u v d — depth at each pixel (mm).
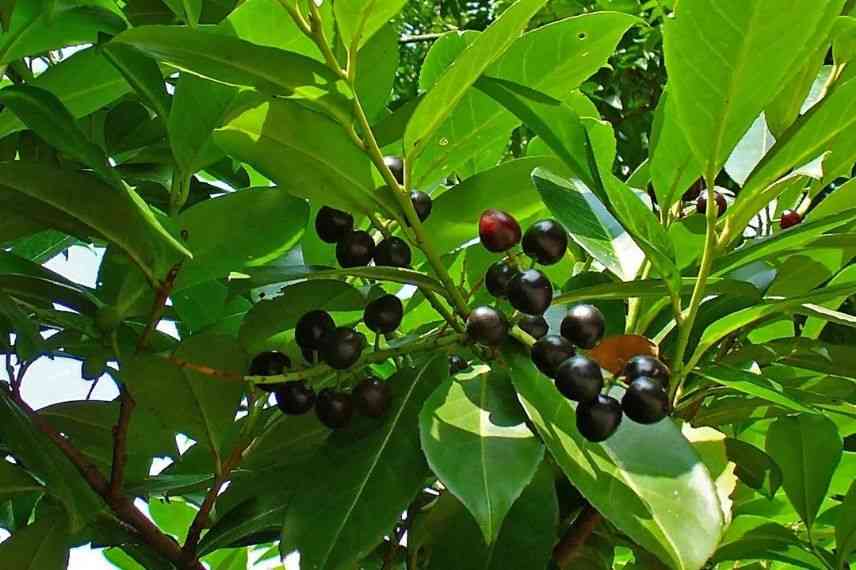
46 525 542
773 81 491
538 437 485
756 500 635
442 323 614
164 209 624
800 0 469
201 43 490
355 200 539
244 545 600
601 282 597
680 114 502
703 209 614
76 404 590
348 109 509
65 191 519
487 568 511
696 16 479
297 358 565
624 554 688
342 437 519
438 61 605
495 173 570
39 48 577
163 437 591
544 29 555
